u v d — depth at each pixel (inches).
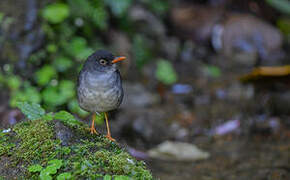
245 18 634.2
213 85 548.7
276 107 481.7
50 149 226.5
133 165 218.1
